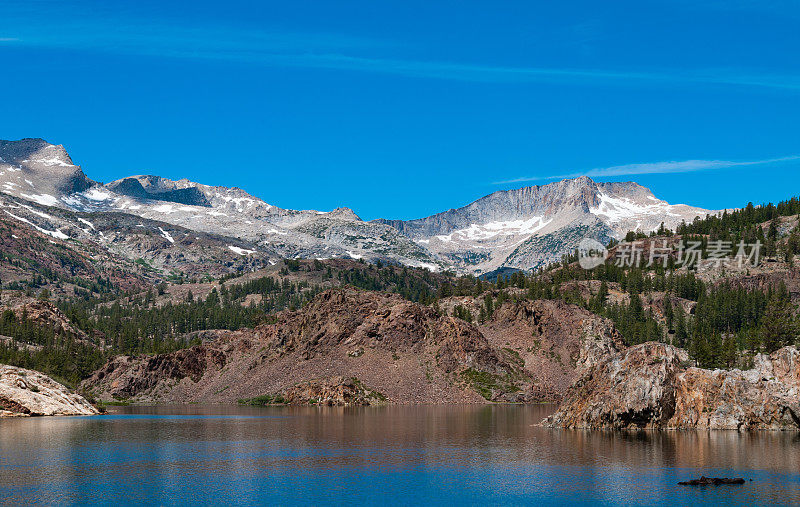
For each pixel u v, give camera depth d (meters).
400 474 87.75
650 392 120.50
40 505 72.94
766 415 118.62
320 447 112.25
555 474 85.50
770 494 73.31
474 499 74.19
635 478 81.88
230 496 76.44
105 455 104.06
